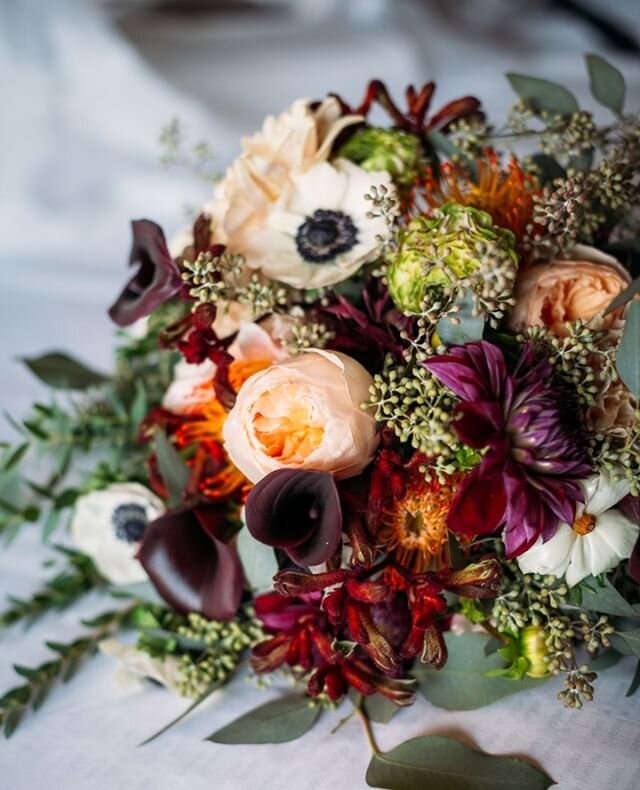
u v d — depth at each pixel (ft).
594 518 2.00
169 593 2.28
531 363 1.97
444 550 2.09
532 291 2.15
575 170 2.42
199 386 2.31
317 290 2.28
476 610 2.09
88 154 5.46
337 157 2.39
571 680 2.02
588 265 2.21
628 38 6.79
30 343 3.95
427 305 2.03
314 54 6.27
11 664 2.45
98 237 5.05
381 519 2.06
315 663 2.16
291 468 1.95
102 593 2.66
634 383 1.98
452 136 2.53
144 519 2.50
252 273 2.29
